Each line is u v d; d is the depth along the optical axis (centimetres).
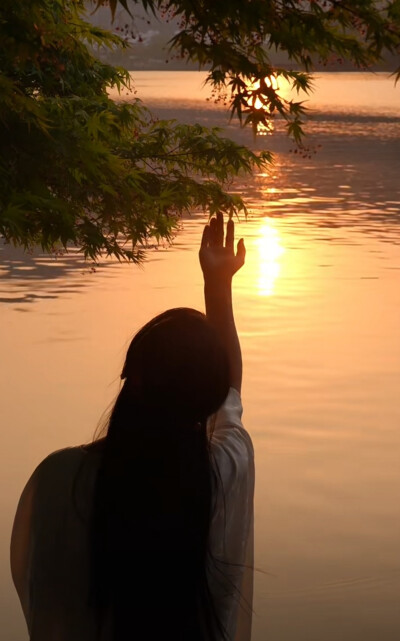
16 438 840
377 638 530
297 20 254
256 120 268
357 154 4688
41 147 330
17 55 280
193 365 165
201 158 394
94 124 354
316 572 606
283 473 773
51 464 167
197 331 167
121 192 353
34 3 280
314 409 945
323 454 820
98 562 163
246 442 175
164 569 163
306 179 3516
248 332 1266
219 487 167
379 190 3161
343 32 256
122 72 414
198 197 396
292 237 2159
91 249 355
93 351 1147
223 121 6988
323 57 261
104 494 163
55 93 383
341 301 1477
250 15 250
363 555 632
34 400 954
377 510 704
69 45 358
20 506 168
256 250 1970
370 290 1566
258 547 639
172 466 164
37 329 1248
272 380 1045
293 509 703
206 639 165
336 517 691
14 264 1697
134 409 166
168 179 386
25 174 330
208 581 167
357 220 2439
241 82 265
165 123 400
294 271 1731
